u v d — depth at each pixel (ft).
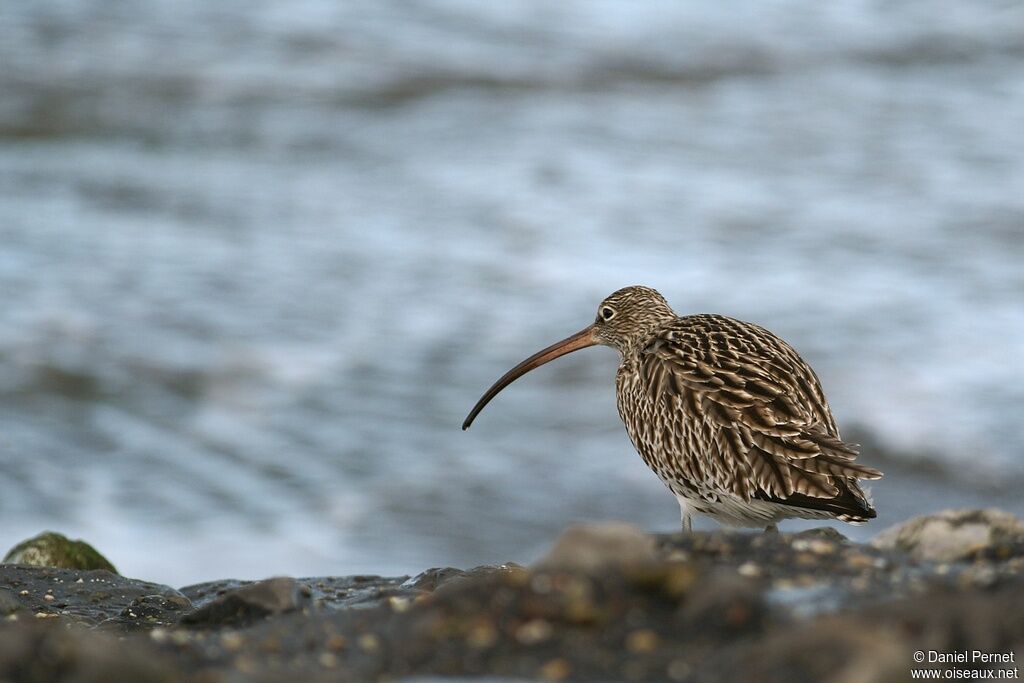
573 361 74.08
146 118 116.57
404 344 75.25
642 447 35.83
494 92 121.80
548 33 132.57
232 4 135.44
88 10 133.80
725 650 19.65
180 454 63.93
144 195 99.60
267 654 21.74
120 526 56.90
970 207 95.45
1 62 123.54
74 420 66.95
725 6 140.26
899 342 74.54
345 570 53.62
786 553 23.11
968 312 78.28
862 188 100.17
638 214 95.04
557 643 20.45
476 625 21.11
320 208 96.84
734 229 92.17
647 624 20.61
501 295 81.76
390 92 121.29
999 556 23.07
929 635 19.51
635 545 22.13
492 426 66.85
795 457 31.63
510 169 104.63
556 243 89.56
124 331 76.02
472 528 57.57
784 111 118.32
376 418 67.46
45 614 29.81
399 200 98.32
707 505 34.22
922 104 119.44
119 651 20.33
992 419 66.54
